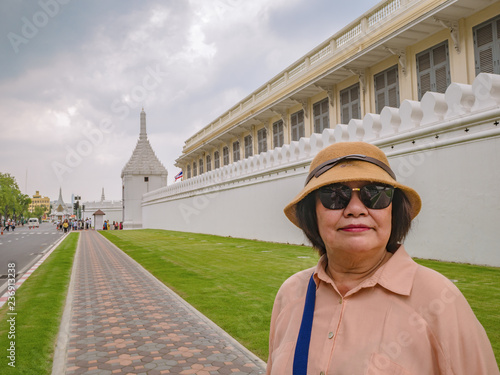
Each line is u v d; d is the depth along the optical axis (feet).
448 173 30.58
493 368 3.81
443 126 30.55
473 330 3.81
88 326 19.17
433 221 31.76
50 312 21.44
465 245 29.09
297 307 4.80
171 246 60.64
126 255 53.01
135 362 14.48
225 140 111.55
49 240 103.45
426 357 3.74
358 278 4.57
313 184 4.68
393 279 4.14
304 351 4.28
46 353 15.11
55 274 36.73
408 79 50.75
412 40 48.91
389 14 51.72
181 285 28.60
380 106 55.57
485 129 27.73
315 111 70.74
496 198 26.99
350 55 58.90
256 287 26.35
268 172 57.77
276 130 85.05
